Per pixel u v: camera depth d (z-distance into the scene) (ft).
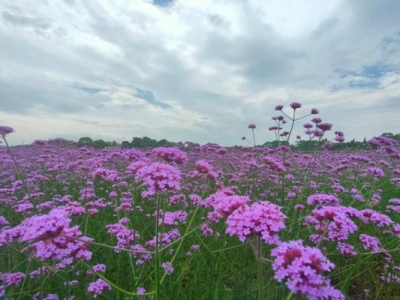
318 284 6.81
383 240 18.72
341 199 26.08
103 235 20.26
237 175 33.78
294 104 25.75
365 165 42.93
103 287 12.63
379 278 15.67
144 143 74.64
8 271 15.19
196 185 30.48
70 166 31.65
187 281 15.69
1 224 17.01
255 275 15.74
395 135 44.75
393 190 33.40
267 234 8.27
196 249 16.39
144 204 27.71
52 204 24.34
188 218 21.94
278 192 30.53
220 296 12.74
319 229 15.05
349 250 14.23
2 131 20.12
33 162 48.98
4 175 40.22
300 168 37.70
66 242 9.29
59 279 13.92
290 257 7.41
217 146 39.86
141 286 13.97
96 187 35.83
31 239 8.89
